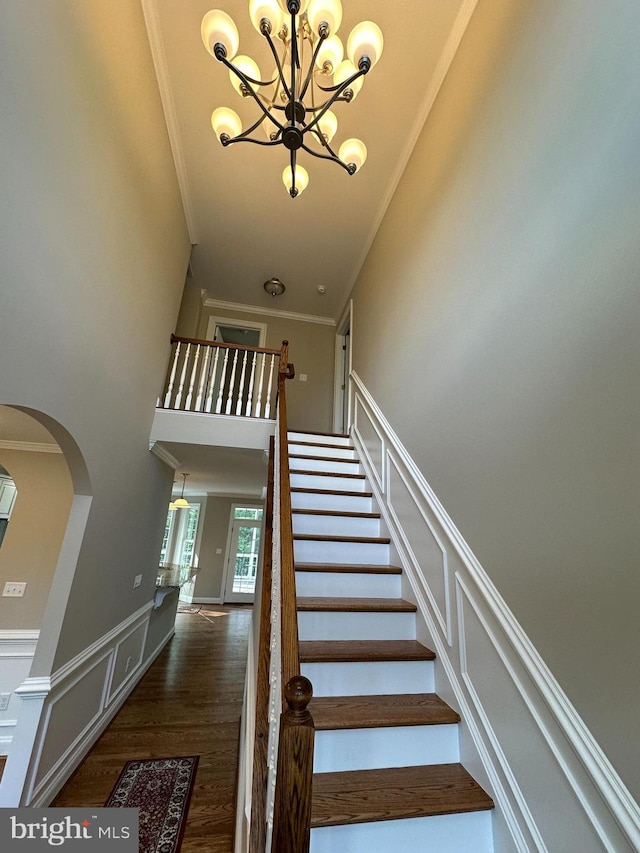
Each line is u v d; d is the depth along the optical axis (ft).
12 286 4.46
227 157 10.61
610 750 2.92
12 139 4.18
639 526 2.92
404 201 9.96
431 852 3.73
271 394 14.53
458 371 6.06
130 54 7.18
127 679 11.03
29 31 4.32
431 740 4.61
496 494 4.75
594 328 3.55
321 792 3.96
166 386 12.17
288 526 4.20
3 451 10.36
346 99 6.77
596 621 3.18
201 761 8.42
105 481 8.02
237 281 16.39
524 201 4.85
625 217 3.36
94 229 6.30
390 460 8.63
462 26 7.23
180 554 29.66
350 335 15.02
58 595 6.93
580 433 3.57
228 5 7.46
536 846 3.40
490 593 4.49
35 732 6.24
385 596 7.11
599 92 3.81
